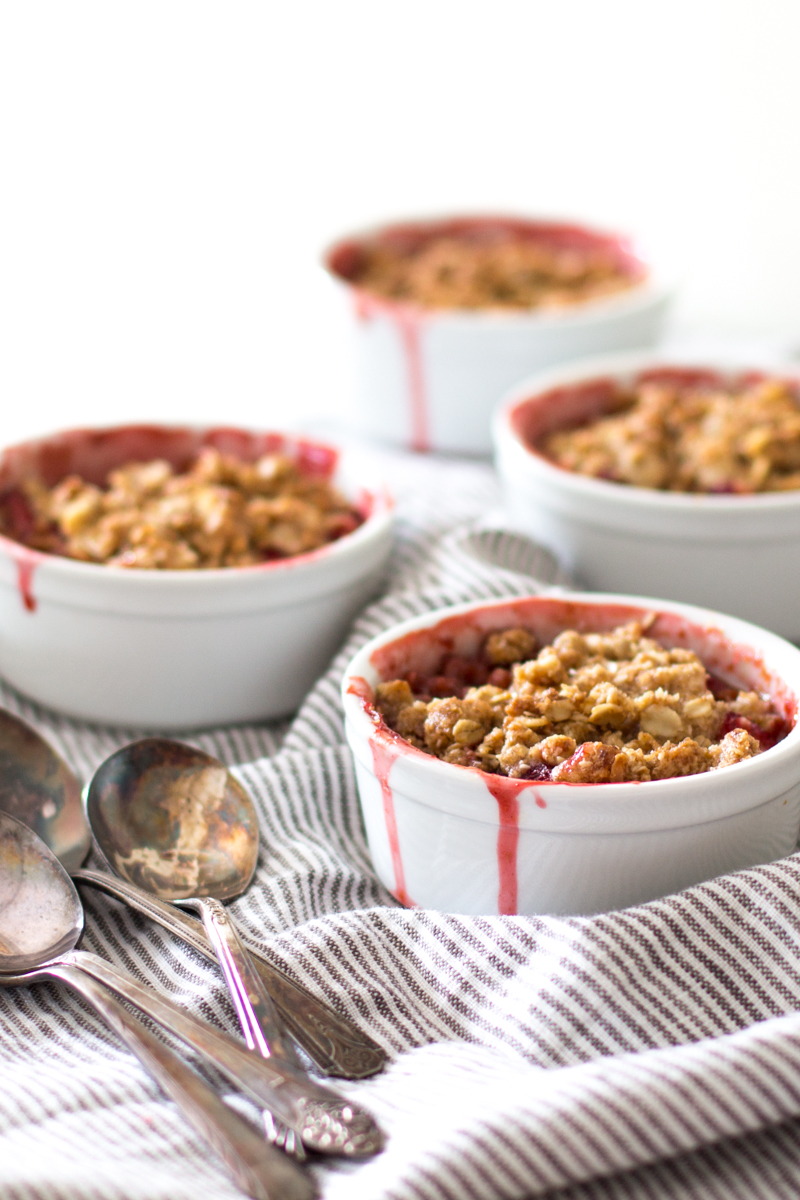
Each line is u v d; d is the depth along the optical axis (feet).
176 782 2.94
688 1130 2.58
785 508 3.16
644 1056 2.61
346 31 4.55
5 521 3.21
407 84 4.59
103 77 4.49
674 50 4.40
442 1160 2.47
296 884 2.86
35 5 4.42
